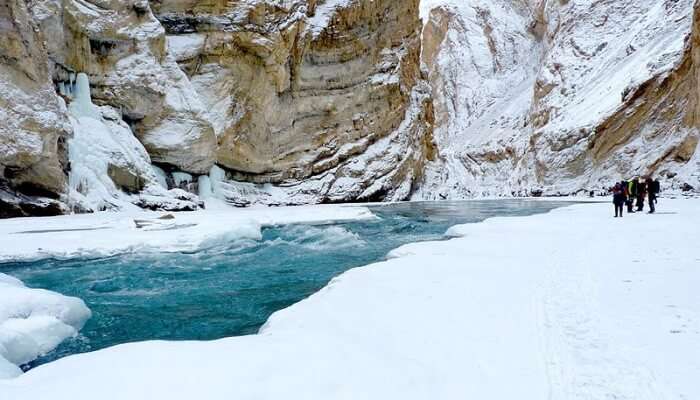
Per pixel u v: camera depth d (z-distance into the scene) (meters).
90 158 21.53
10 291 6.62
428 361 4.10
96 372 3.78
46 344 6.03
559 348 4.34
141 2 25.28
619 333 4.66
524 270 7.98
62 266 10.98
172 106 26.45
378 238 16.41
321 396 3.38
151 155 26.31
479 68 103.56
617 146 44.00
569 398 3.38
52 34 20.64
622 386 3.53
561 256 9.31
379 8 39.31
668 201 26.39
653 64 42.97
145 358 4.11
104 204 21.12
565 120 53.75
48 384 3.57
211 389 3.43
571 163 48.19
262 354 4.18
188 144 26.73
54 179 18.61
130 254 12.20
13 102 17.41
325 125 36.88
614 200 18.06
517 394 3.45
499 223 16.58
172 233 13.80
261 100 32.41
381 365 3.96
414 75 47.25
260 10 30.70
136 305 8.27
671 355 4.09
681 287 6.44
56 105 18.98
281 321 5.56
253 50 31.16
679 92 39.59
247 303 8.35
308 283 9.86
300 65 34.34
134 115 25.52
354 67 37.97
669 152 38.09
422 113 46.66
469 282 7.11
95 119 23.09
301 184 35.44
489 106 95.69
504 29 103.56
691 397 3.33
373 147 40.03
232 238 14.23
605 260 8.63
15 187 17.98
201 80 29.81
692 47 37.06
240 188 31.81
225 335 6.70
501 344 4.48
